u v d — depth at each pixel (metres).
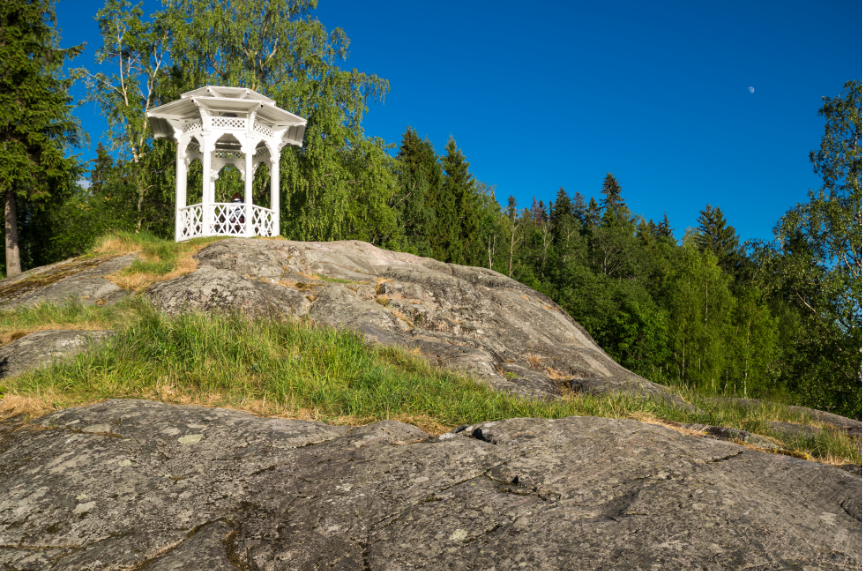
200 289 9.17
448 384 6.73
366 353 7.55
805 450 4.98
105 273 11.21
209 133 15.76
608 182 89.56
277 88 25.84
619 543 2.40
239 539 2.64
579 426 4.06
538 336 11.87
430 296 12.23
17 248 22.59
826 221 22.73
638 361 33.03
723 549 2.34
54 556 2.56
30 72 23.05
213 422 4.16
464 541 2.51
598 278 43.12
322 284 11.70
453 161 54.72
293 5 28.08
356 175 29.47
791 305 36.78
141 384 5.35
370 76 28.08
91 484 3.14
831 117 24.12
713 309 34.97
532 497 2.94
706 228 77.38
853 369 21.27
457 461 3.44
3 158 21.08
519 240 64.69
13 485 3.15
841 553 2.33
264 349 6.59
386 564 2.38
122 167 25.33
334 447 3.76
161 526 2.78
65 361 5.78
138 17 25.98
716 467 3.31
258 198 27.16
